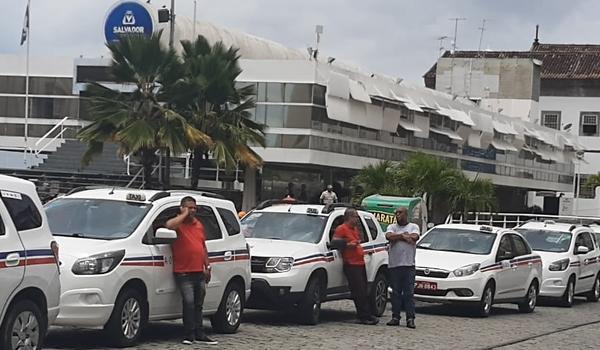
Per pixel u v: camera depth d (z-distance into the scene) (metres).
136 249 12.71
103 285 12.02
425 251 20.69
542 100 81.06
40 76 42.31
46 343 12.73
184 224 13.32
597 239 29.20
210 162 38.25
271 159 38.62
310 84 38.38
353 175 43.62
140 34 32.00
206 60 30.55
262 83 38.78
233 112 31.70
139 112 30.08
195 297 13.34
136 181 35.06
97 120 29.83
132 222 13.10
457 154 51.22
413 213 29.58
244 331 15.41
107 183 35.09
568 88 80.50
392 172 36.28
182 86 30.09
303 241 17.06
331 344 14.42
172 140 29.38
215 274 14.27
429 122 46.66
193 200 13.30
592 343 16.62
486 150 54.72
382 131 43.28
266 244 16.70
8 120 42.56
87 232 12.94
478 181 37.66
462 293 19.67
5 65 42.59
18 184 10.31
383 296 18.58
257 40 47.38
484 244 20.94
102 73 39.47
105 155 37.56
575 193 71.56
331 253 17.19
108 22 41.16
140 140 29.08
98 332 13.92
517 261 21.55
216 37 43.94
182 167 39.38
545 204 70.69
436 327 17.75
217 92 30.59
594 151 79.75
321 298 16.92
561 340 16.84
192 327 13.30
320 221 17.59
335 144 40.12
